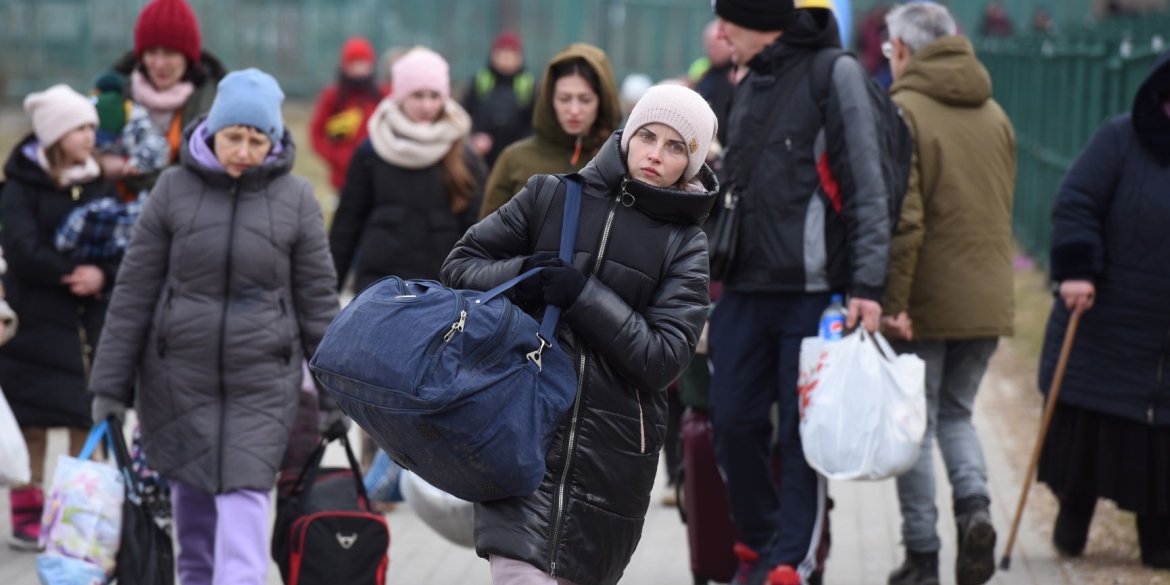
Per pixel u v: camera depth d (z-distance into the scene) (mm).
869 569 11188
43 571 8812
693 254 7301
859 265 9484
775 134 9750
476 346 6730
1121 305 10602
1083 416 10891
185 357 9000
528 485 6828
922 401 9492
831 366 9406
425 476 6977
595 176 7375
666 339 7117
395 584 10914
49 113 11703
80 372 12008
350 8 55125
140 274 9094
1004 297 10461
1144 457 10672
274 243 9102
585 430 7066
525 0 55938
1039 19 46594
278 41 54781
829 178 9664
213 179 9047
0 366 11844
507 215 7488
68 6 51312
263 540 9125
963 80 10445
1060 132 24984
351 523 8977
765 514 10094
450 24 55938
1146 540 11016
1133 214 10586
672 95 7191
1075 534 11242
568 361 7000
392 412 6680
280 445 9125
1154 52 17906
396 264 12812
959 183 10344
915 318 10391
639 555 11719
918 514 10422
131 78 12812
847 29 18422
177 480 9039
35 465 11977
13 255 11750
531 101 24844
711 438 10289
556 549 6984
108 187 12195
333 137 23406
